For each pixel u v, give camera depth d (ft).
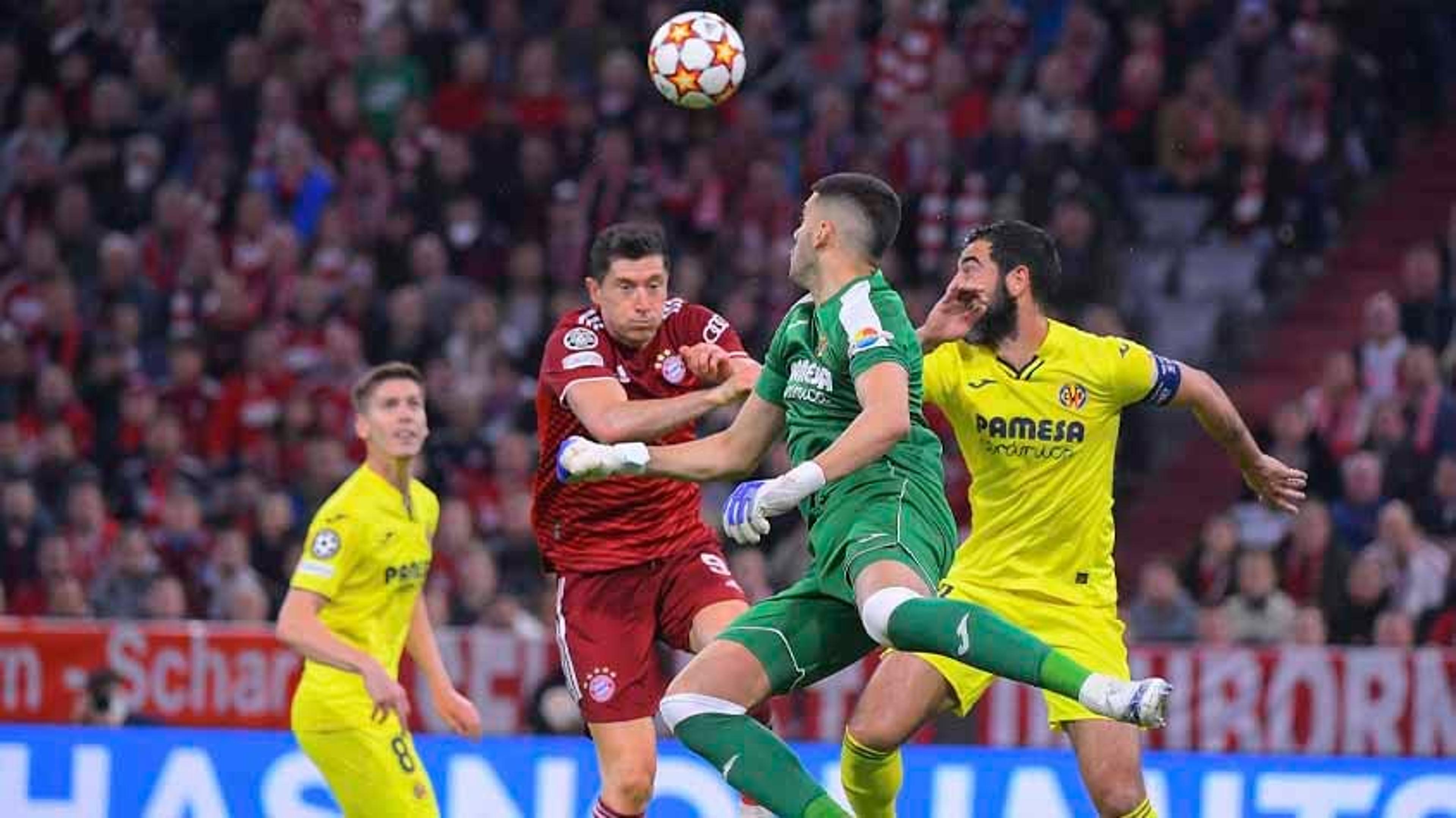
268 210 174.09
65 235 177.68
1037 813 102.17
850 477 69.82
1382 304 152.87
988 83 176.04
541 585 140.46
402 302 162.40
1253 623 128.98
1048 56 178.29
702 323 79.77
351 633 90.22
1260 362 167.63
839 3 178.81
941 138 167.73
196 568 144.66
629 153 172.24
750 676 69.56
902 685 77.51
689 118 175.11
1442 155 178.70
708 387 79.15
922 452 70.54
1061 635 79.15
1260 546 137.08
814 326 70.28
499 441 149.28
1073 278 157.28
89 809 106.22
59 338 168.04
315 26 187.11
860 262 69.87
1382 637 125.90
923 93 174.81
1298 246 171.42
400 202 171.53
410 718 118.11
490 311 161.27
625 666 80.12
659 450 71.26
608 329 79.10
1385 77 181.16
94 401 163.02
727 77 78.38
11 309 174.40
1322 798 102.47
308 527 148.46
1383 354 152.76
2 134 187.32
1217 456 162.09
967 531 145.59
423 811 91.04
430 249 166.91
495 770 104.53
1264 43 175.42
